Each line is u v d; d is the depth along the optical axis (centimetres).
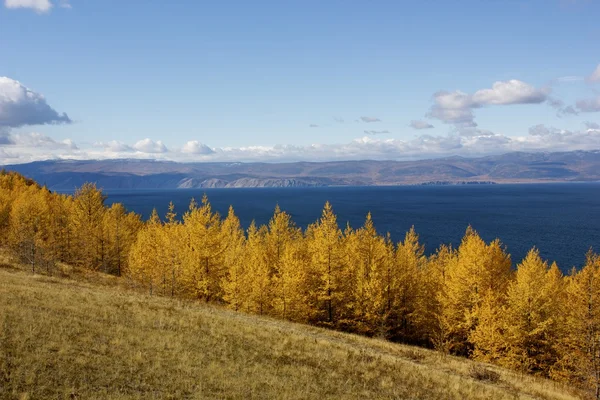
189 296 4041
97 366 1455
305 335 2636
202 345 1934
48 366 1371
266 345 2164
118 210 6862
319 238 4125
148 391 1355
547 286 3247
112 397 1252
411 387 1923
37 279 3055
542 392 2258
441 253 5891
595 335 2842
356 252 4131
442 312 3762
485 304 3434
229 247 5331
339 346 2450
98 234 5278
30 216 5353
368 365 2144
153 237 4962
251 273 3791
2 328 1586
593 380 2645
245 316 3078
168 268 3981
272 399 1483
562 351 3039
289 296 3688
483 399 1911
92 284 3559
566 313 3253
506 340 3180
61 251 5509
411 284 4075
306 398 1545
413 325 4066
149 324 2123
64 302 2220
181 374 1545
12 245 4944
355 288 3941
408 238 5547
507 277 4206
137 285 4147
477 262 3684
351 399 1633
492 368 2777
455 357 2994
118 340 1747
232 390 1495
